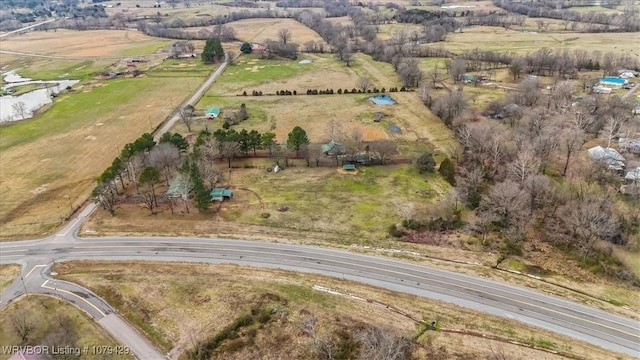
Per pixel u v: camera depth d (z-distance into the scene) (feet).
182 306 240.94
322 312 235.61
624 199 329.52
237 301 243.19
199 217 328.49
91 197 358.02
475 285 256.11
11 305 245.24
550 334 222.07
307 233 306.35
